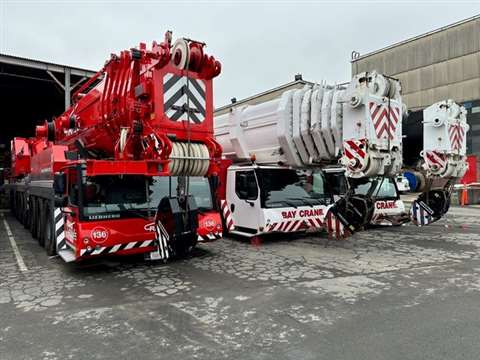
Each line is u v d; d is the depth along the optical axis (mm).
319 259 6691
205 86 5891
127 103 5984
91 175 5324
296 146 7695
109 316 4121
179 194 6191
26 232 10758
